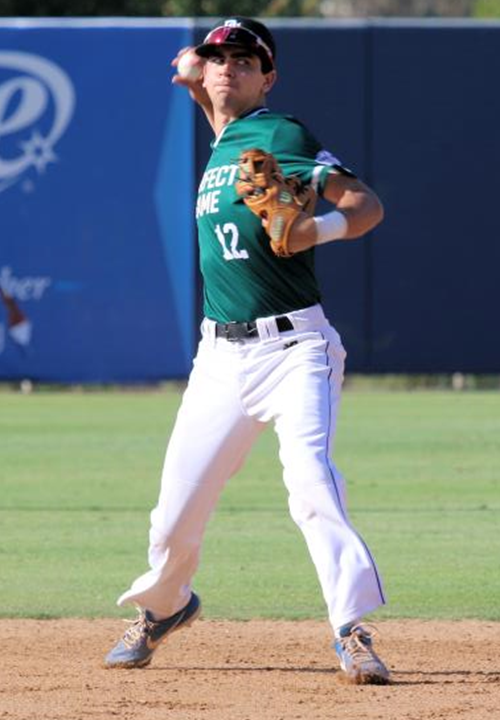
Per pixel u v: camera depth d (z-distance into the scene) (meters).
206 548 33.38
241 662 22.72
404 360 67.62
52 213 67.44
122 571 30.70
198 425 20.92
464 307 67.62
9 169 67.38
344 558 20.20
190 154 67.06
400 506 39.06
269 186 19.33
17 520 37.19
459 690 20.59
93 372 67.94
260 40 20.67
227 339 20.70
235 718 18.94
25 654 23.27
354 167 67.19
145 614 22.20
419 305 67.50
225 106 20.80
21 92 67.25
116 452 50.16
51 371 67.94
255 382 20.59
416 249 67.38
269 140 20.14
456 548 33.19
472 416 60.56
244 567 31.22
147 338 67.69
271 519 37.41
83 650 23.58
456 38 67.00
